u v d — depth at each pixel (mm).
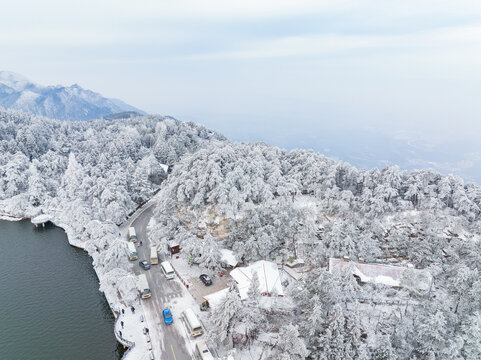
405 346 43812
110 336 52062
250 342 46812
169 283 61688
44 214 96312
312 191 89688
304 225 66438
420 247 62531
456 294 51125
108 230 70250
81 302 60219
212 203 77625
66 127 159500
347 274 52094
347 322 43625
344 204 75562
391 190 77750
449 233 74062
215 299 53812
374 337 46875
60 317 56156
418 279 55438
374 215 74875
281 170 93625
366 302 53500
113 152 122875
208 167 79562
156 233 72438
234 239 67188
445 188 78875
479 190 81812
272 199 76938
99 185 92562
